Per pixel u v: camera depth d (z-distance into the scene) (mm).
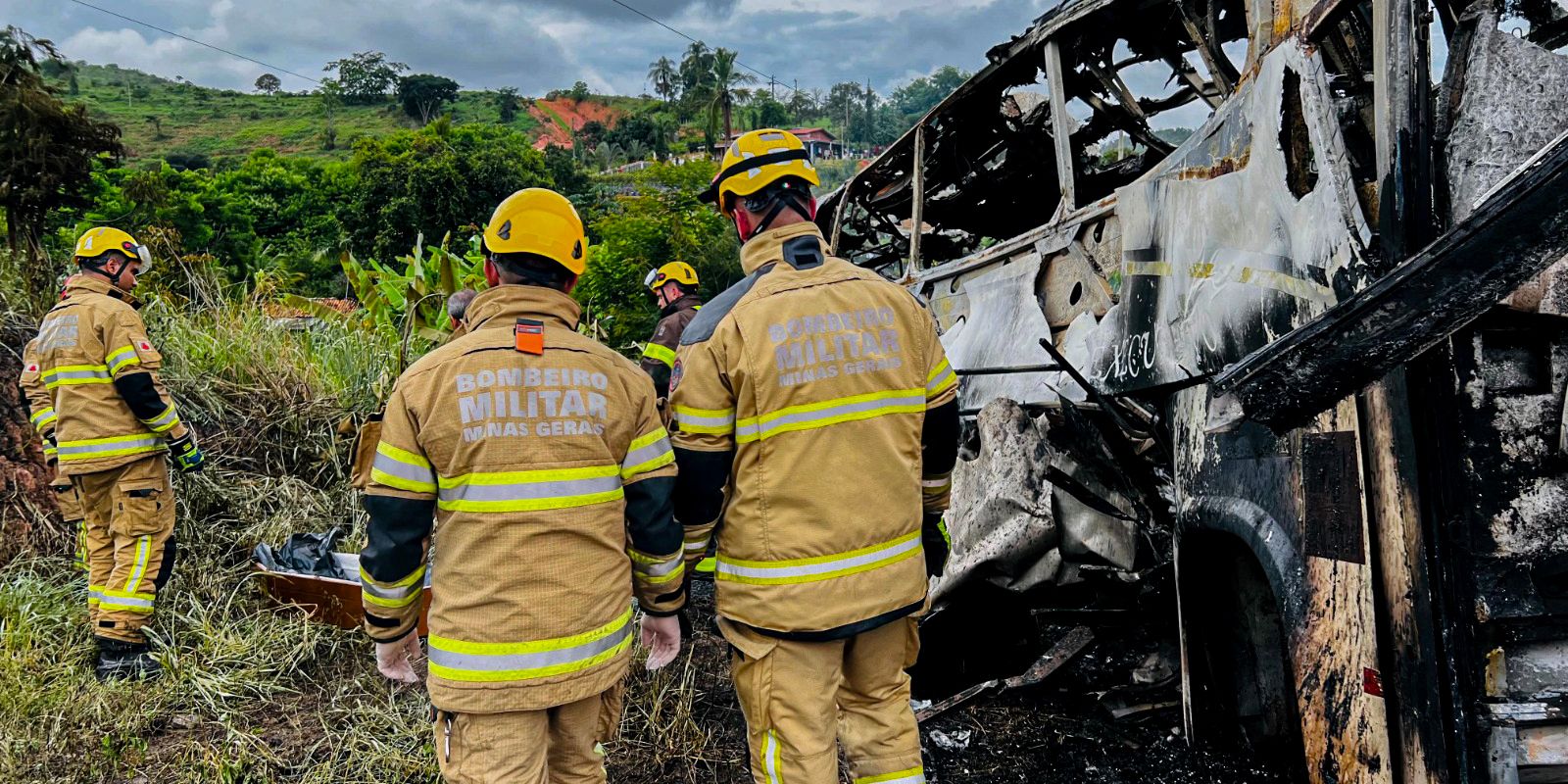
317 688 3328
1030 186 5875
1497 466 1658
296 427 5059
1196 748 2816
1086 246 3555
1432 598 1671
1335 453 1927
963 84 4492
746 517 1949
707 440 1944
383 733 2992
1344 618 1898
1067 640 3543
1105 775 2809
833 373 1915
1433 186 1679
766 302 1952
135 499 3336
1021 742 3031
